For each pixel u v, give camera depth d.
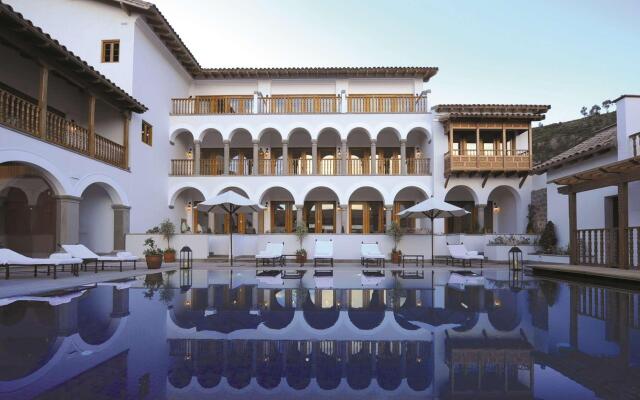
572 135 33.06
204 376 2.83
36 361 3.16
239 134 21.34
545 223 16.84
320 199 21.11
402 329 4.30
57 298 6.61
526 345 3.68
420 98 19.38
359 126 18.98
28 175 15.66
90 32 16.22
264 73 20.86
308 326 4.44
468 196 20.69
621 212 9.81
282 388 2.61
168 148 19.27
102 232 15.85
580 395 2.49
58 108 15.29
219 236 17.66
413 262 16.86
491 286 8.32
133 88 16.06
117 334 4.07
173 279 9.77
